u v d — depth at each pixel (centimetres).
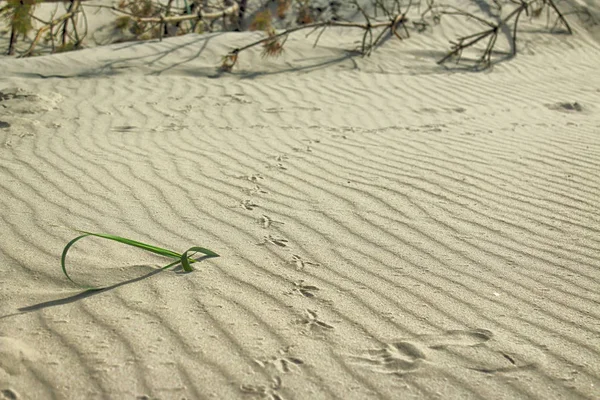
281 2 1145
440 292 289
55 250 322
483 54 998
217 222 368
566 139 569
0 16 1002
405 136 581
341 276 303
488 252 333
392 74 892
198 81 820
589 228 365
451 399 216
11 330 249
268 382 222
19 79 798
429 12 1109
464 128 621
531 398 217
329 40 995
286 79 845
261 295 282
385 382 224
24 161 479
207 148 532
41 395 213
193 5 1127
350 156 507
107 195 408
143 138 563
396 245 340
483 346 246
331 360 235
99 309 267
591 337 254
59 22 1030
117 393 215
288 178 449
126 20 1059
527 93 824
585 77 930
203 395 215
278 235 350
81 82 791
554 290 293
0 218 363
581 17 1148
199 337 247
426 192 421
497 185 436
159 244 334
